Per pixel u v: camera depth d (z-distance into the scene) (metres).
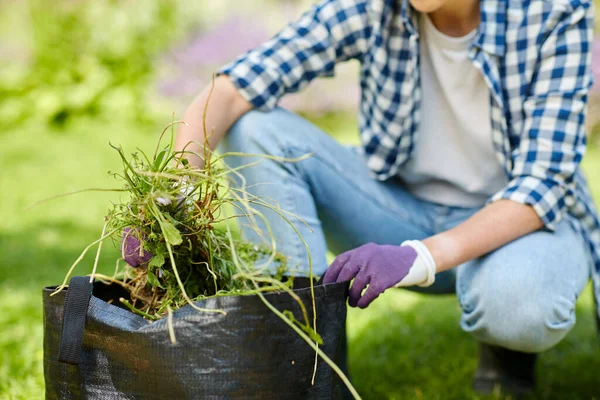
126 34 6.81
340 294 1.09
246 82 1.48
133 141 5.69
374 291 1.17
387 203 1.59
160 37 7.00
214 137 1.45
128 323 1.00
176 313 0.97
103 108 6.44
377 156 1.58
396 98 1.53
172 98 6.60
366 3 1.53
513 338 1.34
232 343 0.96
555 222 1.36
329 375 1.07
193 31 7.45
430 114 1.55
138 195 1.07
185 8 7.82
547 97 1.39
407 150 1.56
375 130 1.58
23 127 6.23
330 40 1.54
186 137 1.41
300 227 1.46
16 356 1.79
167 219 1.06
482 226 1.30
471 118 1.50
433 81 1.53
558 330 1.33
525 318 1.30
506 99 1.44
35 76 6.54
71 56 6.63
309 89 6.80
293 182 1.48
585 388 1.73
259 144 1.48
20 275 2.65
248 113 1.50
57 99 6.34
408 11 1.47
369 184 1.59
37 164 4.90
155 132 6.19
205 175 1.08
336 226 1.62
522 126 1.45
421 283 1.23
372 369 1.83
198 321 0.96
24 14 8.51
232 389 0.97
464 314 1.40
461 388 1.69
